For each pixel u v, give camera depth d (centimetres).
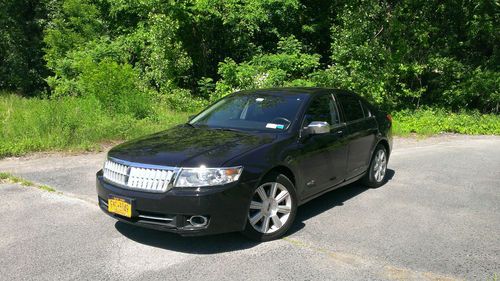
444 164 862
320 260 412
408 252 433
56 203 569
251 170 430
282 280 373
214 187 407
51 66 1706
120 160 445
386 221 523
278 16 1808
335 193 646
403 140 1212
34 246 438
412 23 1595
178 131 530
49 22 1944
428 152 1004
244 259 412
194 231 405
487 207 583
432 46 1656
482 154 980
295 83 1475
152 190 414
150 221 418
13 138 901
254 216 445
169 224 408
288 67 1586
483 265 407
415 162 881
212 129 526
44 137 915
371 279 377
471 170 809
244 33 1784
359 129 618
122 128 1019
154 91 1490
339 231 488
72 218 516
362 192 652
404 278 379
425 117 1473
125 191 425
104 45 1659
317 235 475
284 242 455
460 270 396
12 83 1983
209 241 454
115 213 436
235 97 601
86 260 409
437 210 567
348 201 604
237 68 1525
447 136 1302
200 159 418
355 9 1552
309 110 541
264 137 485
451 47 1662
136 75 1437
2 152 824
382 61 1510
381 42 1542
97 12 1830
